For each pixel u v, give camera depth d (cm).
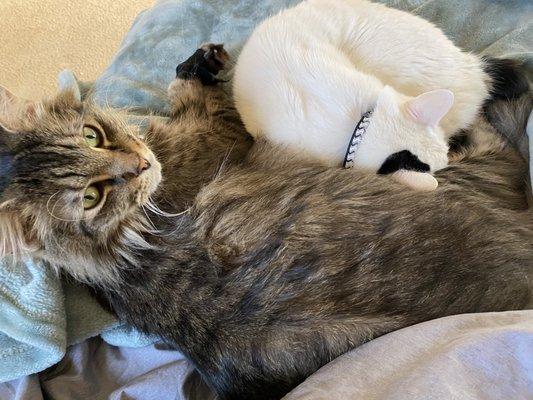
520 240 113
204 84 150
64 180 108
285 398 95
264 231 112
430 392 79
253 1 175
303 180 120
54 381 116
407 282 105
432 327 95
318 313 105
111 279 119
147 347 124
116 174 113
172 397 115
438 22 163
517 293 106
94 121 121
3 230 106
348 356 99
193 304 113
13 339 113
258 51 135
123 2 245
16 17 245
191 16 175
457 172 127
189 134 137
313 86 128
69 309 121
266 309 107
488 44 159
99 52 234
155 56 171
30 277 117
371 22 140
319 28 138
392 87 134
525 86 139
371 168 125
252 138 140
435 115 122
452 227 110
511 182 128
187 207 121
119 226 117
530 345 81
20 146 109
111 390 119
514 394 78
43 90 224
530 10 160
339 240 109
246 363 109
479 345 84
